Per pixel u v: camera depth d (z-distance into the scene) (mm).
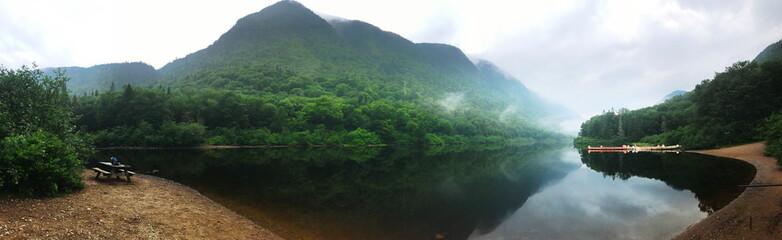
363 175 31734
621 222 15445
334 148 89375
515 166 42938
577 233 13922
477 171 36750
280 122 97688
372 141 110062
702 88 71312
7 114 14438
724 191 21484
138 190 16969
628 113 118812
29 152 11594
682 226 14391
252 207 16938
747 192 19812
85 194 13688
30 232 8398
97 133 71125
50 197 12055
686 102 111562
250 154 58312
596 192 23594
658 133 102625
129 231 10047
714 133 61938
